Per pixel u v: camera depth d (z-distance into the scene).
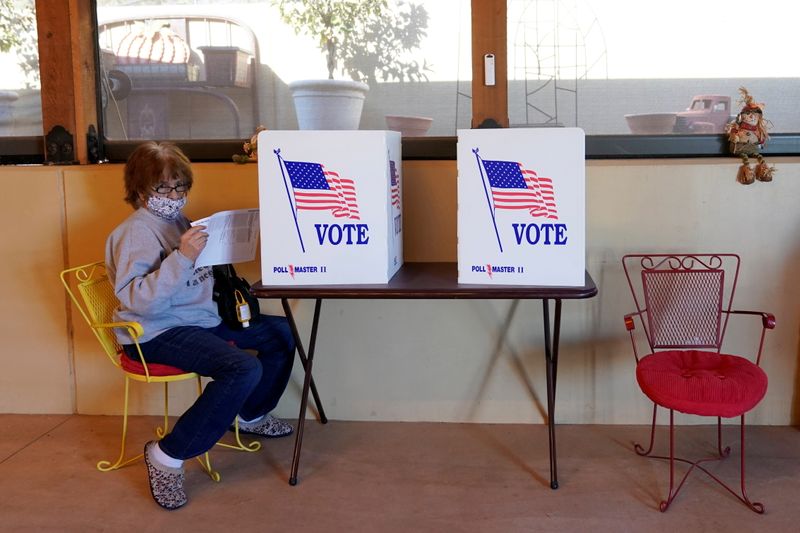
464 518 2.23
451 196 2.86
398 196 2.58
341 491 2.41
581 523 2.19
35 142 3.16
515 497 2.35
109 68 3.16
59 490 2.45
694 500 2.31
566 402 2.92
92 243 2.96
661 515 2.22
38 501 2.38
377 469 2.57
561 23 2.96
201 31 3.12
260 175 2.27
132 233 2.34
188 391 3.05
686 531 2.13
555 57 2.97
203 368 2.33
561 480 2.46
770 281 2.79
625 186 2.78
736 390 2.17
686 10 2.92
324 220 2.29
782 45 2.92
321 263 2.31
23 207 2.97
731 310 2.77
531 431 2.87
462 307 2.90
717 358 2.44
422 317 2.92
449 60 3.00
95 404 3.08
